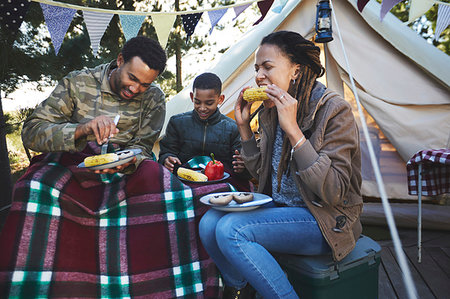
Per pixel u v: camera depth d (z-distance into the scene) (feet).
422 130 9.94
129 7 20.27
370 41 10.89
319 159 4.18
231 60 11.43
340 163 4.28
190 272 5.12
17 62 14.05
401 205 10.66
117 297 4.71
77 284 4.50
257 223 4.30
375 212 10.65
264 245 4.34
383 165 10.84
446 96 9.96
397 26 10.76
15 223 4.42
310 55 4.75
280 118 4.34
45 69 15.03
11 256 4.21
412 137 10.05
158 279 4.97
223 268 4.86
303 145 4.25
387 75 10.57
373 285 5.11
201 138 8.38
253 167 5.86
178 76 27.22
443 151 7.84
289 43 4.75
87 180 5.36
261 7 6.37
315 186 4.17
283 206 5.19
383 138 10.93
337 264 4.56
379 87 10.52
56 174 5.06
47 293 4.25
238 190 7.32
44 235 4.51
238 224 4.25
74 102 6.26
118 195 5.23
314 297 4.52
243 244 4.13
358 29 11.02
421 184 8.32
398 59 10.64
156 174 5.61
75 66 16.29
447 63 10.02
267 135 5.42
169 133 8.65
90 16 5.24
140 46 5.81
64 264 4.51
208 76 7.84
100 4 16.63
